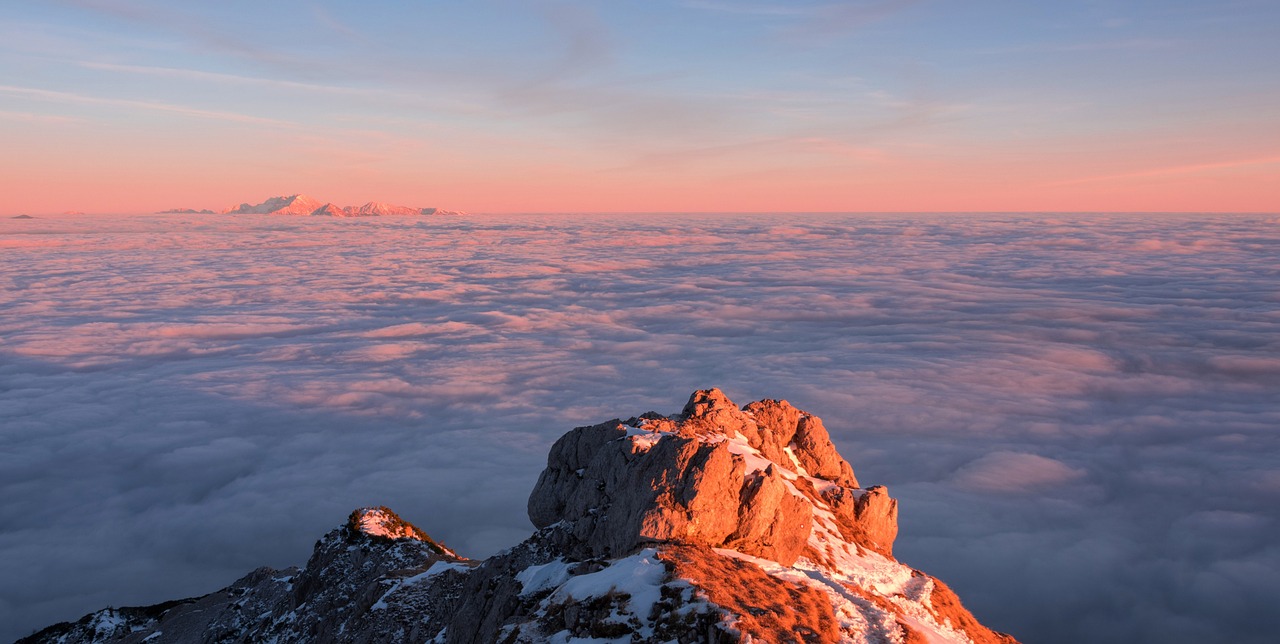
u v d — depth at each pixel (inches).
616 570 1227.9
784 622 1080.2
